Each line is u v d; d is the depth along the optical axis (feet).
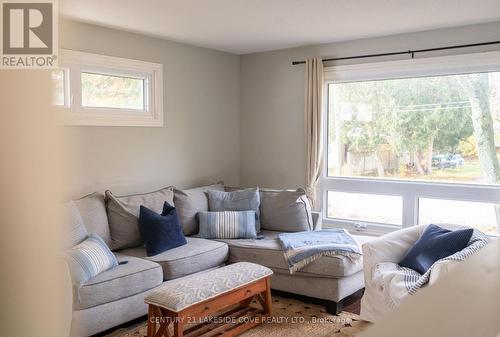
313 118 16.81
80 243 10.75
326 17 13.01
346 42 16.30
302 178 17.61
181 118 16.71
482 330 1.53
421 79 15.19
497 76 13.83
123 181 14.76
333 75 16.69
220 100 18.31
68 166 2.02
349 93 16.70
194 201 15.11
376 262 11.14
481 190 14.11
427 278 9.18
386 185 15.90
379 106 16.08
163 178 16.12
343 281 12.01
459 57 14.10
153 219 12.68
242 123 19.21
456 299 1.79
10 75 1.84
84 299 9.66
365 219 16.56
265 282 11.23
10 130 1.84
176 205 14.82
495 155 13.99
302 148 17.53
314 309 12.31
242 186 19.38
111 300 10.19
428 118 15.14
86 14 12.53
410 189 15.40
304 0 11.31
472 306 1.72
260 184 18.83
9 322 1.89
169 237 12.70
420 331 1.52
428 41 14.65
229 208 15.35
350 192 16.72
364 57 15.96
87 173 13.66
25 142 1.87
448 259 8.99
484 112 14.10
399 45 15.23
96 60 13.79
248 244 13.50
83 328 9.64
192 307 9.31
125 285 10.46
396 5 11.78
